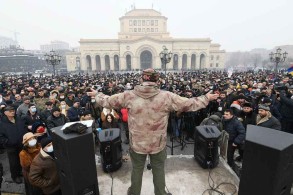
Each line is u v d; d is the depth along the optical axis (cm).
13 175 481
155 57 6450
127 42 6406
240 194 199
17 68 6900
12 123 480
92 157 235
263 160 176
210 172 361
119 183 340
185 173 361
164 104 224
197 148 393
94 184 241
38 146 382
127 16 7656
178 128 716
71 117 664
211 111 739
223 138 489
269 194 176
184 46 6594
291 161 177
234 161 488
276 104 671
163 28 7875
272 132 200
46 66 7962
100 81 1720
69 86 1241
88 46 6606
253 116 550
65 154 220
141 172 257
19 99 811
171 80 1650
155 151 237
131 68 6562
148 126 228
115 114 660
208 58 6712
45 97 911
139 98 226
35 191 349
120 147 385
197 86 1127
